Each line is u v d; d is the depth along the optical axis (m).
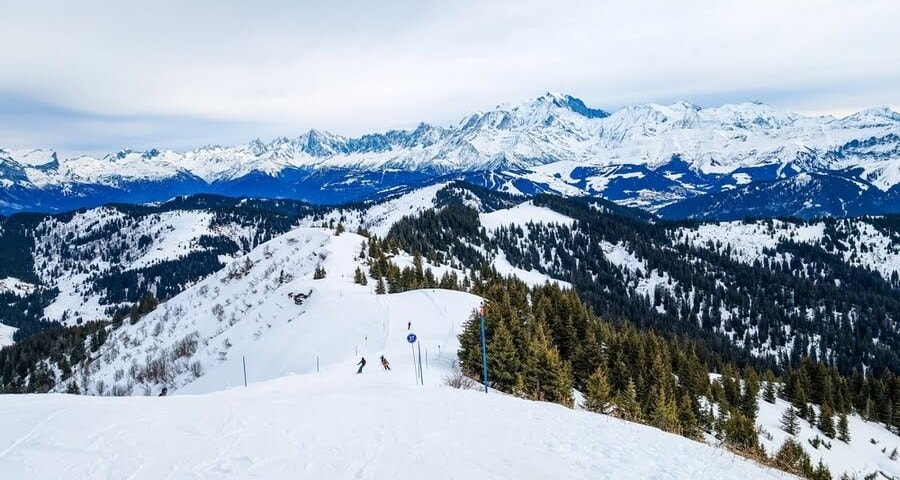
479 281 141.50
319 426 17.91
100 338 156.00
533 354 51.38
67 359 150.50
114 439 15.78
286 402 21.06
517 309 73.12
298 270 148.75
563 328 72.44
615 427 21.09
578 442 18.09
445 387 29.66
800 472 20.50
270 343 93.62
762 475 17.12
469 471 14.52
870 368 181.88
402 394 24.17
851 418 94.44
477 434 18.05
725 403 71.56
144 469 13.84
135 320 163.50
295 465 14.45
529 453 16.39
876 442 82.62
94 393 116.62
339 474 13.97
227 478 13.45
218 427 17.23
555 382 48.97
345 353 72.75
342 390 26.61
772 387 95.69
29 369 150.38
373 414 19.88
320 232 175.75
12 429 16.50
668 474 15.62
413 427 18.36
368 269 143.38
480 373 48.81
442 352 58.47
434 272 160.38
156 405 19.98
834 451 73.38
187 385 97.12
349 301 95.69
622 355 69.31
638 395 59.22
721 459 18.30
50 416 17.75
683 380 78.50
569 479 14.48
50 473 13.52
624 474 15.28
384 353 58.66
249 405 20.20
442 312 84.50
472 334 51.03
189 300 162.25
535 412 22.48
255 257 176.00
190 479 13.34
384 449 15.92
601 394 49.78
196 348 119.75
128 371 122.19
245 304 137.00
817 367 99.75
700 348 149.38
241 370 88.75
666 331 191.38
